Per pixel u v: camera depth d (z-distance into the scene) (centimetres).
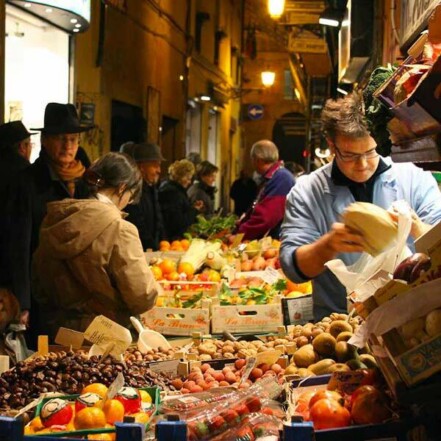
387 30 692
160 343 437
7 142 624
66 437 258
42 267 476
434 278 237
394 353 228
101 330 390
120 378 279
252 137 3953
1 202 552
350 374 278
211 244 705
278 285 594
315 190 415
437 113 200
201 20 2152
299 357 343
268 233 846
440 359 220
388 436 235
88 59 1111
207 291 574
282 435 234
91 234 457
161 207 1009
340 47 1062
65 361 341
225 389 305
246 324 518
